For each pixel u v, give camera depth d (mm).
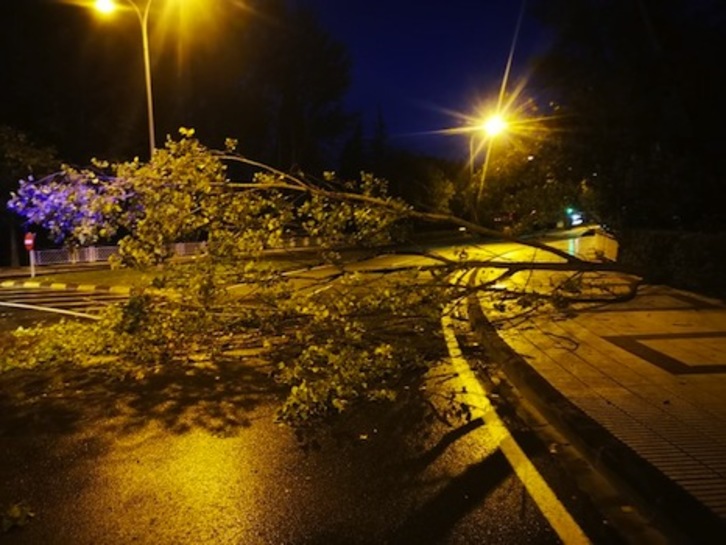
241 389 7707
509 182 13992
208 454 5617
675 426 5656
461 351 9641
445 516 4320
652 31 13406
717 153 13875
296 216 7016
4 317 15469
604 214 16328
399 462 5332
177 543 4066
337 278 7539
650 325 10398
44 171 22969
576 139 14391
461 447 5648
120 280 22578
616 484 4738
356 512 4418
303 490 4809
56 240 7293
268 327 7535
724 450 5090
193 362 8914
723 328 10047
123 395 7547
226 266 7066
